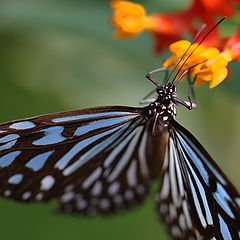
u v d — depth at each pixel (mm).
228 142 366
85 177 322
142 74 364
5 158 304
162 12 344
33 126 304
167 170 322
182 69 308
